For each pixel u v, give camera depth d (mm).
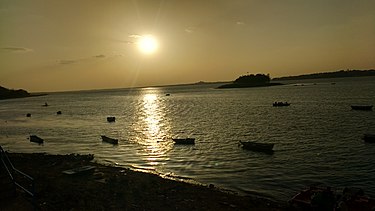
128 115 106688
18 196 17578
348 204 21031
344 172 32562
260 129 61500
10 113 135750
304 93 167875
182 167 37031
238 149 45031
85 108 149000
